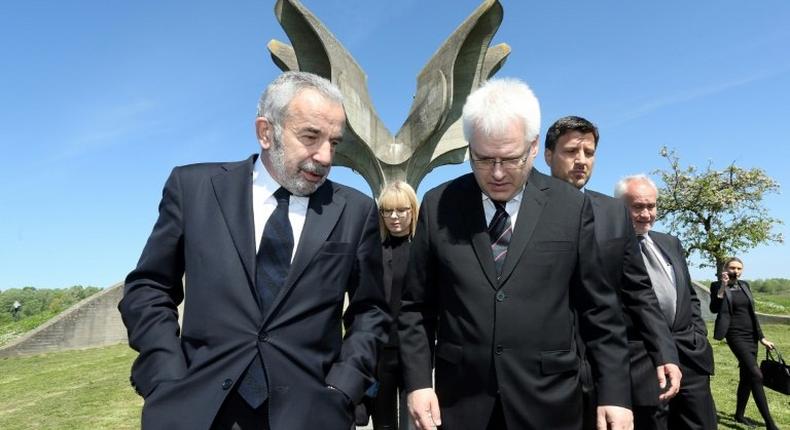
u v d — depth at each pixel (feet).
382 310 7.82
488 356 7.04
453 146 36.78
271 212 7.07
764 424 18.83
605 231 8.53
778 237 74.43
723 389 24.38
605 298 7.52
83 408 25.11
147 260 6.98
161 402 6.07
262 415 6.35
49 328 54.49
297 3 32.42
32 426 22.17
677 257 11.48
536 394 6.88
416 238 8.04
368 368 7.04
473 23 33.22
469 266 7.28
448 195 7.88
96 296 57.98
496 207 7.56
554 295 7.16
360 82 35.76
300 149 6.74
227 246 6.69
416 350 7.77
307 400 6.31
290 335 6.50
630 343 9.23
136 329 6.59
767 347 18.83
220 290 6.51
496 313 7.04
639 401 9.09
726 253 75.20
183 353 6.59
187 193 7.11
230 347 6.29
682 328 10.93
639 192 10.81
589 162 9.98
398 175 35.65
